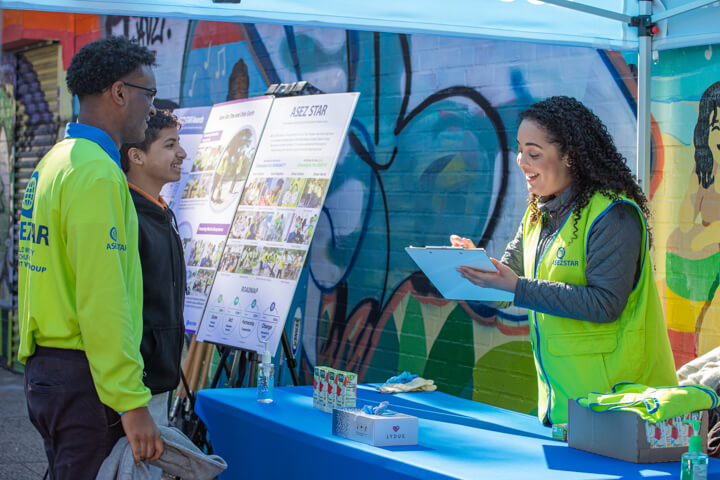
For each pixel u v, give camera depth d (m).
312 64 5.37
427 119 4.70
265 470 2.84
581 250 2.62
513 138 4.29
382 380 4.93
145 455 2.15
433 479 2.14
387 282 4.92
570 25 3.62
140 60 2.34
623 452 2.28
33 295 2.19
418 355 4.73
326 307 5.31
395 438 2.45
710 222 3.52
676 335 3.64
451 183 4.57
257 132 4.61
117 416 2.19
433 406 3.15
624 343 2.59
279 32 5.59
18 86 7.57
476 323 4.43
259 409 2.97
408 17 3.55
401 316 4.83
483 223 4.41
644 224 2.58
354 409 2.60
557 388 2.69
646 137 3.59
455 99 4.55
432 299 4.66
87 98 2.31
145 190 3.38
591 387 2.61
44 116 7.28
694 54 3.55
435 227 4.65
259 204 4.41
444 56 4.61
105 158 2.18
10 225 7.59
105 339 2.08
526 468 2.19
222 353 4.37
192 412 4.34
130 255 2.22
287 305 3.99
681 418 2.30
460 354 4.52
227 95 6.03
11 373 7.50
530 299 2.58
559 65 4.11
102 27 7.04
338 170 5.23
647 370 2.63
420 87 4.73
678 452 2.29
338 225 5.23
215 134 4.96
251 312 4.17
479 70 4.44
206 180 4.87
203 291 4.51
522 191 4.24
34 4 3.04
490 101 4.39
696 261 3.56
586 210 2.62
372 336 5.00
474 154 4.46
